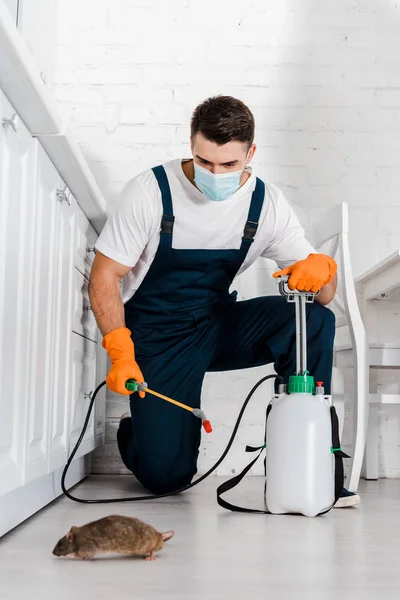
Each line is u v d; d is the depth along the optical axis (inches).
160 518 66.7
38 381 63.1
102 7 114.8
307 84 114.4
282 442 68.4
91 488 90.0
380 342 96.4
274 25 115.0
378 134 114.0
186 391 83.4
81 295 87.3
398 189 113.5
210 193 71.4
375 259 112.7
